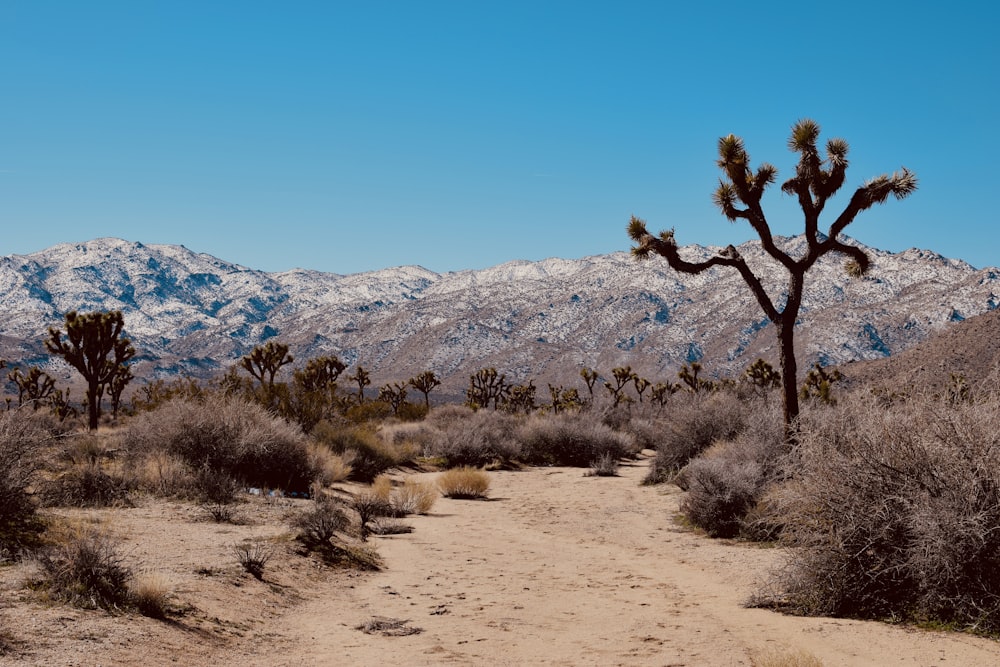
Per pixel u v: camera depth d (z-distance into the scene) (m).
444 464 32.12
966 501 8.52
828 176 17.36
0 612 7.11
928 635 8.13
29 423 11.71
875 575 8.96
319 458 21.89
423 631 8.61
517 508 21.14
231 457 18.69
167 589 8.61
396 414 50.28
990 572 8.39
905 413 9.38
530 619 9.26
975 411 8.93
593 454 34.59
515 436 35.97
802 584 9.55
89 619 7.26
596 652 7.73
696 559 13.68
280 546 12.17
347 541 14.19
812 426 10.42
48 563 8.28
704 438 24.92
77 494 14.49
